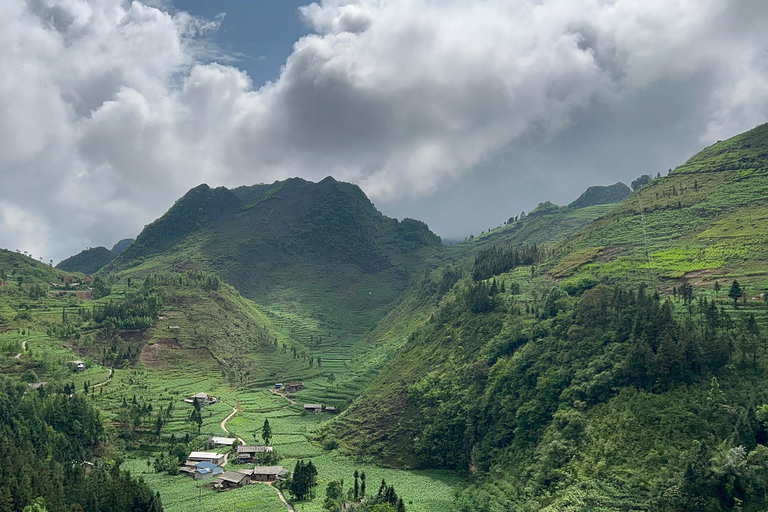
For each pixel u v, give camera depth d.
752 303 150.88
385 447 174.50
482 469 146.38
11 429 148.62
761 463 97.62
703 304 145.88
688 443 109.50
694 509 98.06
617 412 125.12
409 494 141.00
